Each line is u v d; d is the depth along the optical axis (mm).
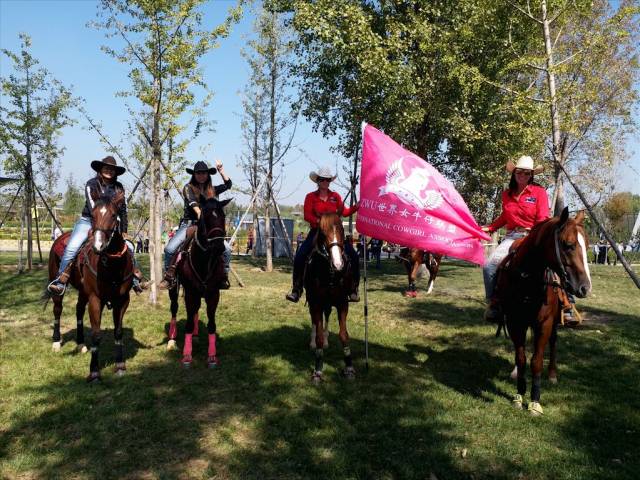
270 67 19891
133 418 5516
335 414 5703
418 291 14711
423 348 8656
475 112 17328
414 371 7371
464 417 5688
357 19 15898
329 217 6566
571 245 5062
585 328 9680
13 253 27797
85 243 6969
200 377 6902
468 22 15445
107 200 6480
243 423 5449
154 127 11727
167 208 13820
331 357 7941
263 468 4551
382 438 5125
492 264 6625
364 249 7566
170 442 5008
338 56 16844
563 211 5152
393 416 5684
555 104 11398
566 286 5168
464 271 21422
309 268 6902
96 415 5559
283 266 22125
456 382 6934
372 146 7359
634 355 7926
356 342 8859
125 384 6551
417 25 15773
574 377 7051
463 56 16562
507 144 16609
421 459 4723
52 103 17531
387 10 17531
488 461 4699
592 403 6078
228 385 6613
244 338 8844
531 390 6016
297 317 10742
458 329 9750
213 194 8047
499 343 8742
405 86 15914
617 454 4828
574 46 15422
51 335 8867
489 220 19625
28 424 5332
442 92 17000
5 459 4617
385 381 6875
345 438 5113
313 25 15883
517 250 5910
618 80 14617
